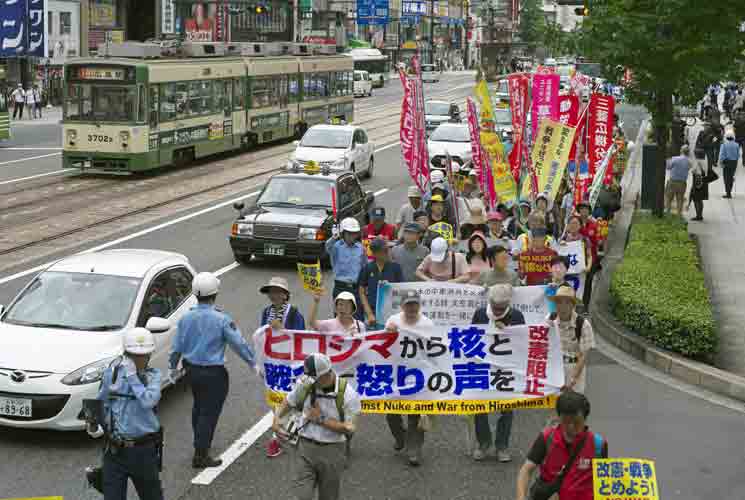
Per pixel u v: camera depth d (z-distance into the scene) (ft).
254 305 54.95
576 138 61.46
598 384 41.78
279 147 146.30
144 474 25.99
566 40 69.00
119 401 25.63
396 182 110.73
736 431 36.47
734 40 65.05
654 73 68.59
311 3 328.08
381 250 38.42
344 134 107.04
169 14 242.37
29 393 33.12
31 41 148.77
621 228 80.53
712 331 43.83
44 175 108.99
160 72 108.68
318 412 25.64
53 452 33.09
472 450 33.40
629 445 34.78
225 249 71.56
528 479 22.27
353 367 32.73
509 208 57.57
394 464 32.73
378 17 304.91
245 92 132.57
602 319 50.21
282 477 31.30
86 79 105.50
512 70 336.29
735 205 93.61
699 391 41.24
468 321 37.81
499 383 32.63
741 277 62.13
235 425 36.24
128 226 79.97
